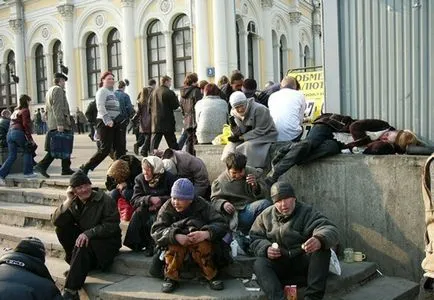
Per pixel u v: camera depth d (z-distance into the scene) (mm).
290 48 29656
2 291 3355
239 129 6098
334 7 6164
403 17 5781
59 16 27969
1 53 31500
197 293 4516
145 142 9641
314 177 5629
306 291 4348
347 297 4668
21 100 8789
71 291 4906
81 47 27203
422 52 5695
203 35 22734
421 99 5738
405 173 5074
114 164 6137
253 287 4605
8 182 8570
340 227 5508
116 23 25719
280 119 6379
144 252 5395
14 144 8711
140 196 5562
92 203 5125
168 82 8898
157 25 24625
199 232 4559
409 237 5105
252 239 4766
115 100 7949
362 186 5344
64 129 8430
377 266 5297
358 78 6113
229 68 22609
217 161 6555
